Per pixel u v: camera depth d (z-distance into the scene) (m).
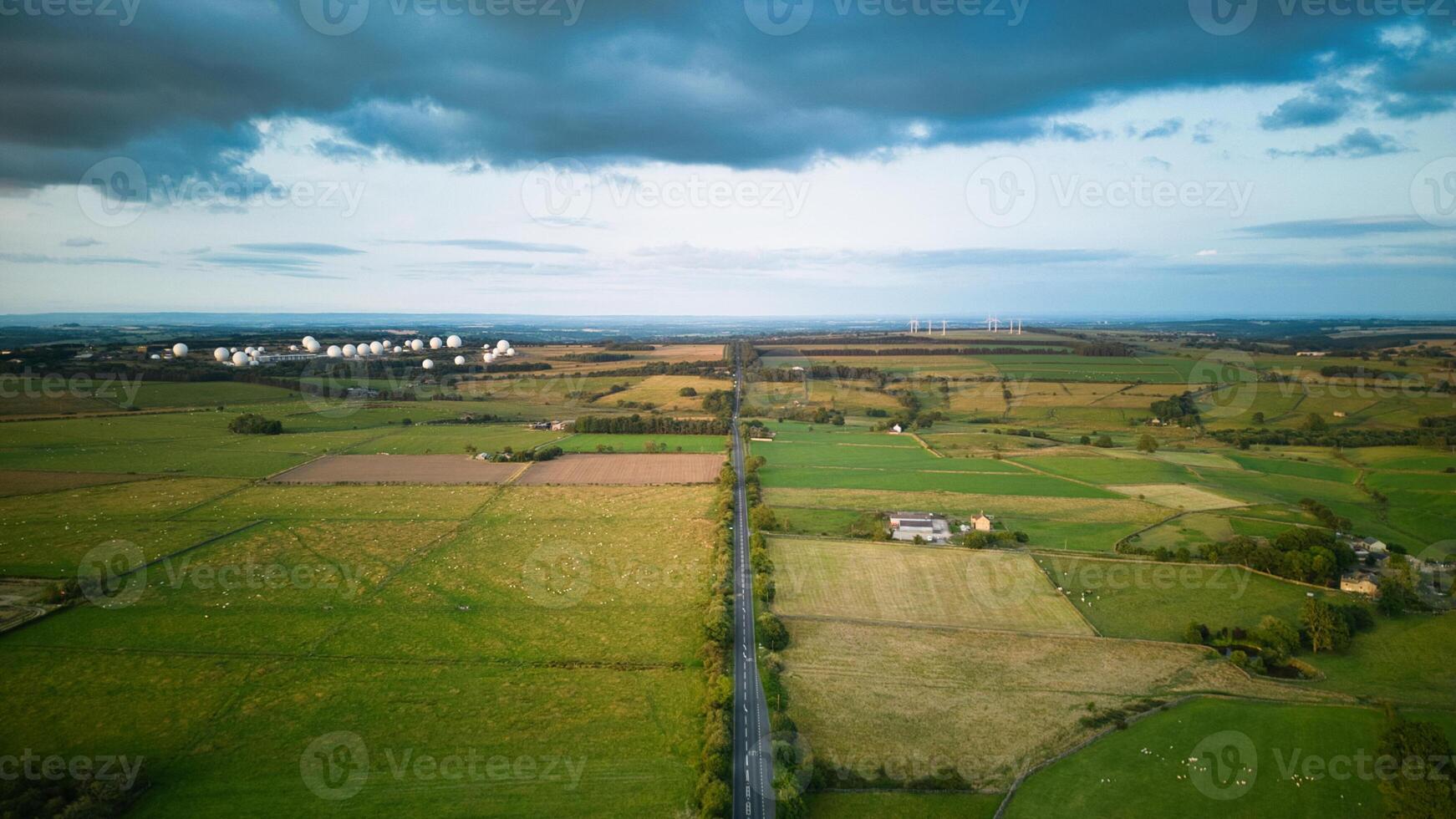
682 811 48.47
